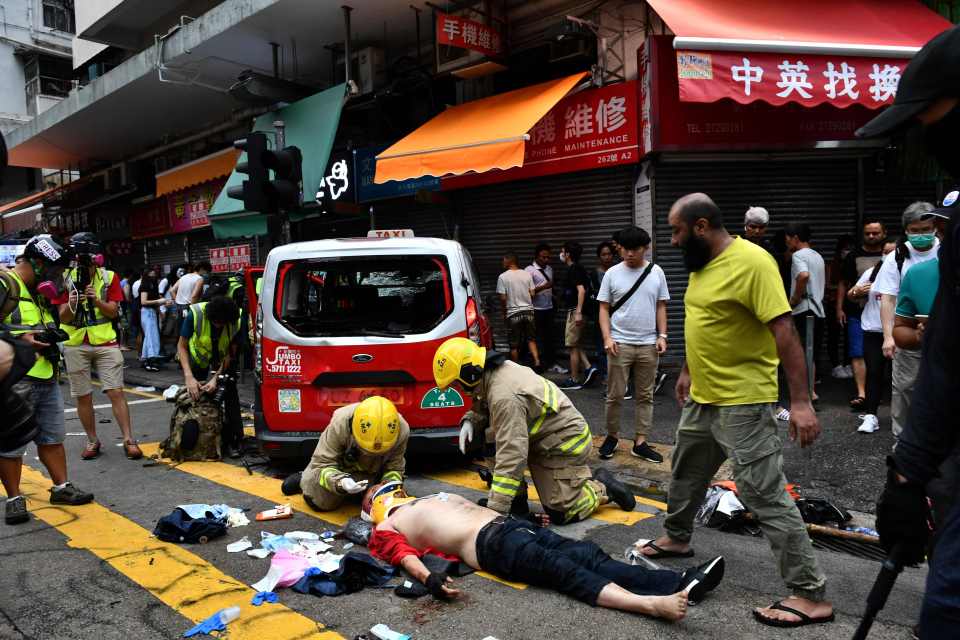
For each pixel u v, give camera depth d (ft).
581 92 30.55
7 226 80.64
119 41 51.49
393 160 31.22
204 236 54.85
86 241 18.90
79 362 19.19
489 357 12.41
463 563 11.19
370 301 20.36
